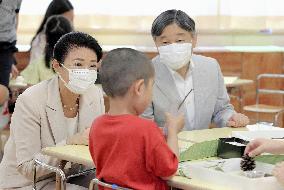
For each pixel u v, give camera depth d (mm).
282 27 5352
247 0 5402
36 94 2264
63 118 2289
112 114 1734
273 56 5355
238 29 5453
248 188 1502
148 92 1722
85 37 2273
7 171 2277
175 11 2578
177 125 1815
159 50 2590
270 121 5105
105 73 1709
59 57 2277
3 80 3920
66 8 4773
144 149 1615
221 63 5430
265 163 1714
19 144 2207
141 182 1633
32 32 5902
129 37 5691
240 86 4734
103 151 1704
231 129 2469
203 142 1928
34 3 5883
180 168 1666
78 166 2201
